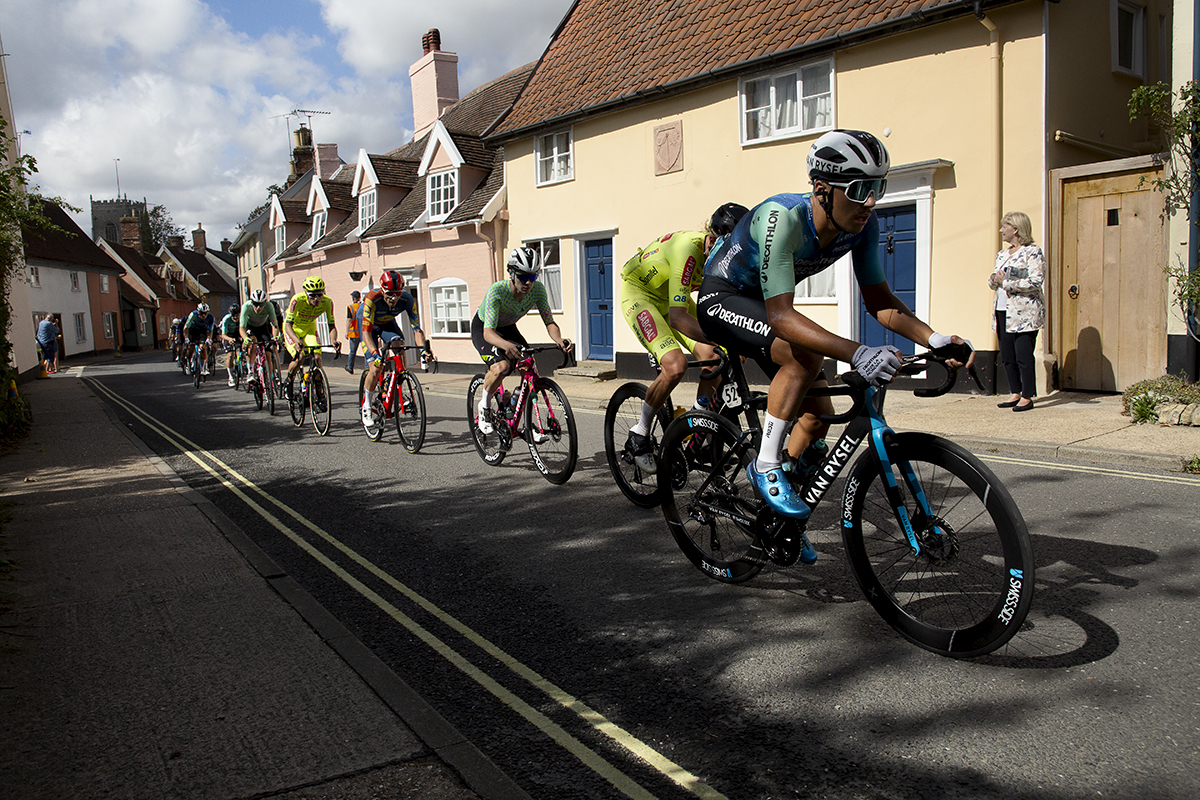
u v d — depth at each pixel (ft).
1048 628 9.86
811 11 35.04
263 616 11.12
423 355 24.68
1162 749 7.24
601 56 47.47
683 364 15.08
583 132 46.34
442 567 13.73
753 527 11.01
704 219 39.75
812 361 9.76
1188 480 16.51
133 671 9.45
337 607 12.09
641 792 7.09
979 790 6.81
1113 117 31.19
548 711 8.65
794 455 10.78
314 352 30.01
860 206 9.06
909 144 31.12
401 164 74.84
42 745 7.83
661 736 8.01
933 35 30.01
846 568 12.47
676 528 12.96
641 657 9.85
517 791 6.92
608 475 20.33
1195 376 23.29
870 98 32.14
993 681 8.69
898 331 10.01
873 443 9.57
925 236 30.66
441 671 9.77
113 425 33.83
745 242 10.17
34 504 18.61
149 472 22.43
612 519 16.17
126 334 167.43
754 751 7.63
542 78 51.83
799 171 35.27
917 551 9.32
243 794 6.95
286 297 98.48
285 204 98.89
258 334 39.06
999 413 24.54
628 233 44.16
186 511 17.30
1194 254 23.22
